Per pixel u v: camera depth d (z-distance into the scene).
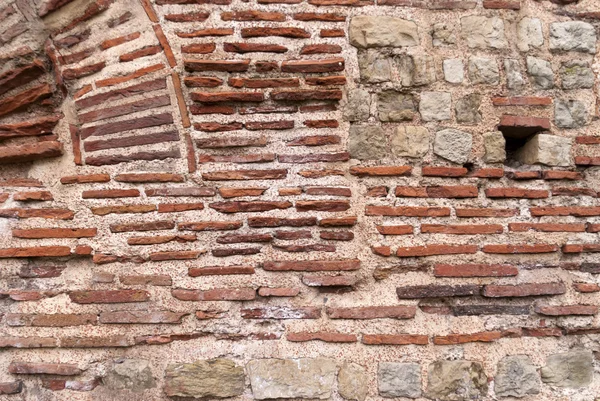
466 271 2.54
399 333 2.46
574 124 2.76
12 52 2.50
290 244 2.48
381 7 2.67
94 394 2.35
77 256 2.46
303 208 2.51
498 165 2.68
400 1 2.69
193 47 2.55
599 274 2.64
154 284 2.43
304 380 2.38
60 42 2.57
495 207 2.63
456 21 2.73
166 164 2.51
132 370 2.36
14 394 2.34
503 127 2.71
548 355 2.52
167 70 2.54
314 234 2.50
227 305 2.43
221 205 2.49
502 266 2.57
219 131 2.53
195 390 2.35
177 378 2.35
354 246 2.51
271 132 2.55
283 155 2.54
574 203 2.69
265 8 2.60
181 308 2.41
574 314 2.57
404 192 2.57
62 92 2.58
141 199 2.49
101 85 2.56
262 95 2.54
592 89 2.79
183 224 2.47
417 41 2.69
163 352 2.38
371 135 2.60
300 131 2.56
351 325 2.45
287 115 2.57
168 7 2.57
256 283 2.45
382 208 2.55
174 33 2.56
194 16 2.57
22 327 2.39
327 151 2.56
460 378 2.44
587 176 2.74
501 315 2.53
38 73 2.54
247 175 2.51
